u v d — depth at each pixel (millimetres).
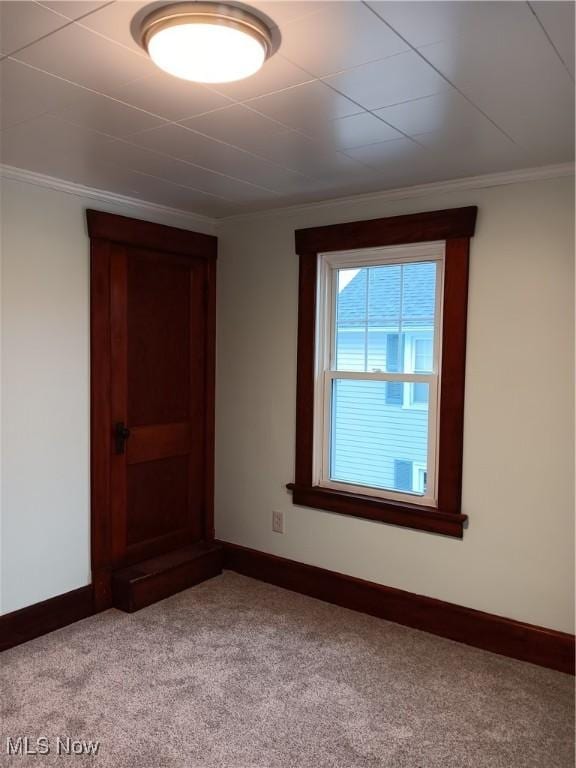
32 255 2725
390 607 3004
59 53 1571
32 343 2744
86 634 2816
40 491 2809
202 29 1364
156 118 2016
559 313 2518
